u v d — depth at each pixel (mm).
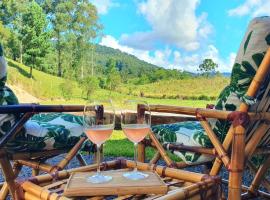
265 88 1623
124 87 16234
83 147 2037
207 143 1754
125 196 1228
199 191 1271
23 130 1771
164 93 13805
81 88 17156
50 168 1865
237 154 1532
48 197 1174
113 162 1550
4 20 19656
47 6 20531
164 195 1181
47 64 19484
